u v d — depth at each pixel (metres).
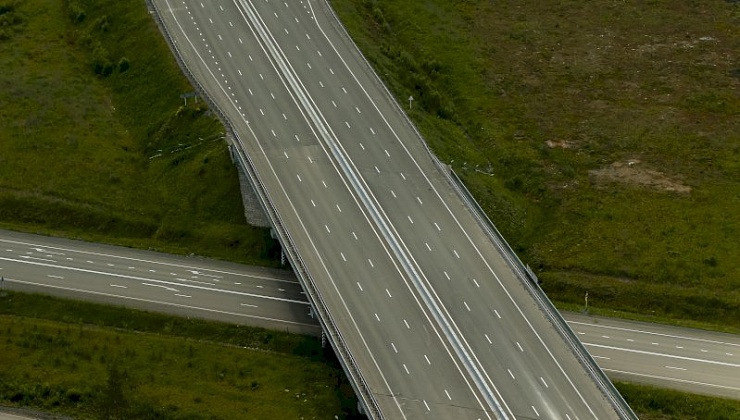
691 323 110.56
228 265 118.81
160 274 117.88
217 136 128.62
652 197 124.31
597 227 121.00
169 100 137.62
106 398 102.06
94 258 120.44
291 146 124.88
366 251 110.38
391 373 96.69
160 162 131.75
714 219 120.69
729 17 159.88
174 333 110.62
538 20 161.50
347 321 102.19
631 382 103.31
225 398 101.25
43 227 125.81
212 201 124.81
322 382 103.38
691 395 101.56
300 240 111.38
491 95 144.38
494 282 106.94
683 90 143.38
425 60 151.00
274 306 113.19
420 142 126.25
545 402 93.75
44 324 111.06
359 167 121.81
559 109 141.00
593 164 130.50
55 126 137.38
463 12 163.25
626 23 159.62
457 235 112.81
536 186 128.00
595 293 114.31
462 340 100.19
